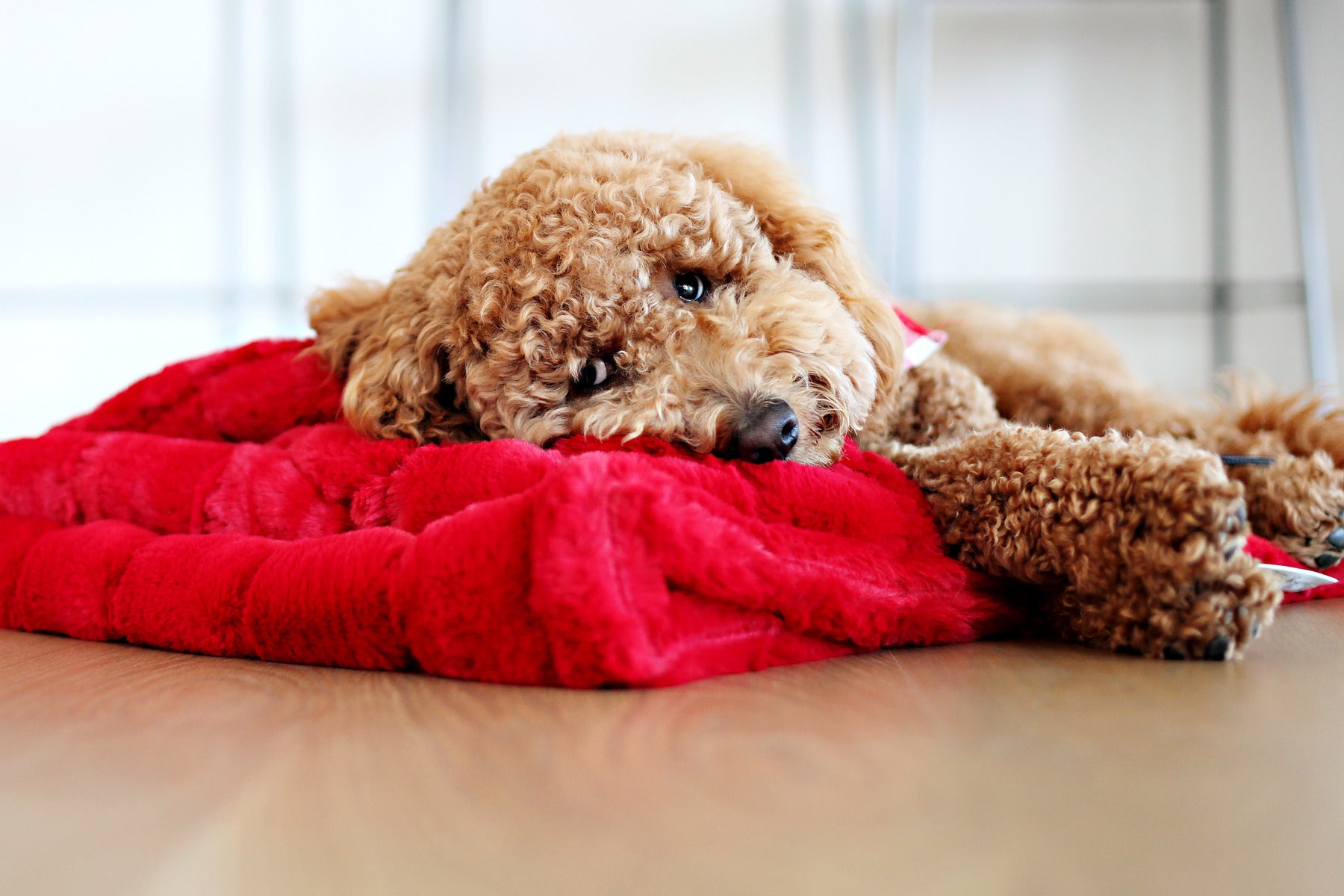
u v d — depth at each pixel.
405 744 0.58
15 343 3.01
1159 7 2.75
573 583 0.66
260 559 0.87
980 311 1.74
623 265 0.96
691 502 0.72
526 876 0.40
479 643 0.72
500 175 1.11
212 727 0.62
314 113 2.94
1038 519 0.79
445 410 1.09
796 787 0.50
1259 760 0.53
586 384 0.99
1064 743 0.56
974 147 2.82
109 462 1.07
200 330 3.01
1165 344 2.81
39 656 0.87
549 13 2.88
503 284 0.97
